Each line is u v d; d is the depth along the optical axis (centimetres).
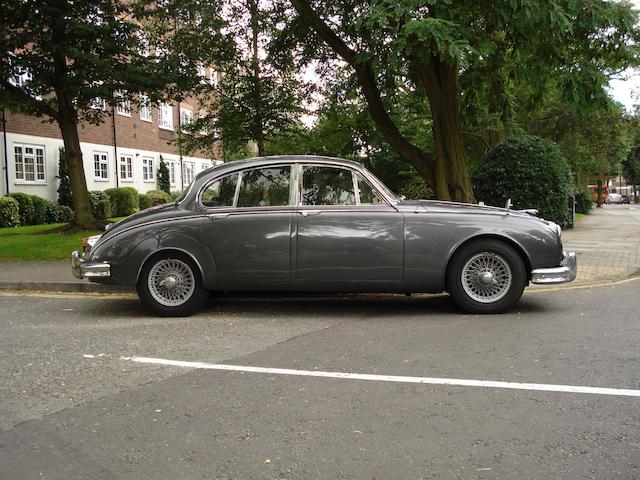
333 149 1923
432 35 816
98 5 1371
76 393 430
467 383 436
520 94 1928
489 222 664
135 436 353
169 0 1442
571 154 2645
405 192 1952
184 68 1466
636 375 448
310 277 670
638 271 977
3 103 1426
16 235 1535
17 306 787
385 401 403
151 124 3384
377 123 1318
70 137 1530
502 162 1700
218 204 687
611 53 1139
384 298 797
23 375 473
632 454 319
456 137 1230
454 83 1212
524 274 671
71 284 901
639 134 3172
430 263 662
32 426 370
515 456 318
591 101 1104
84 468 314
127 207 2808
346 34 1186
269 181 690
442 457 319
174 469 311
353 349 535
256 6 1467
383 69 1048
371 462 315
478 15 943
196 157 4166
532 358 495
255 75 1572
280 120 1619
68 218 2380
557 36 1002
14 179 2236
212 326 642
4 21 1309
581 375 449
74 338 595
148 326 646
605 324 616
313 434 352
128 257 679
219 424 369
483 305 671
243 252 672
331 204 679
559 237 679
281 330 618
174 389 436
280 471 307
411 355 512
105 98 1417
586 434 345
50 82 1459
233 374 469
